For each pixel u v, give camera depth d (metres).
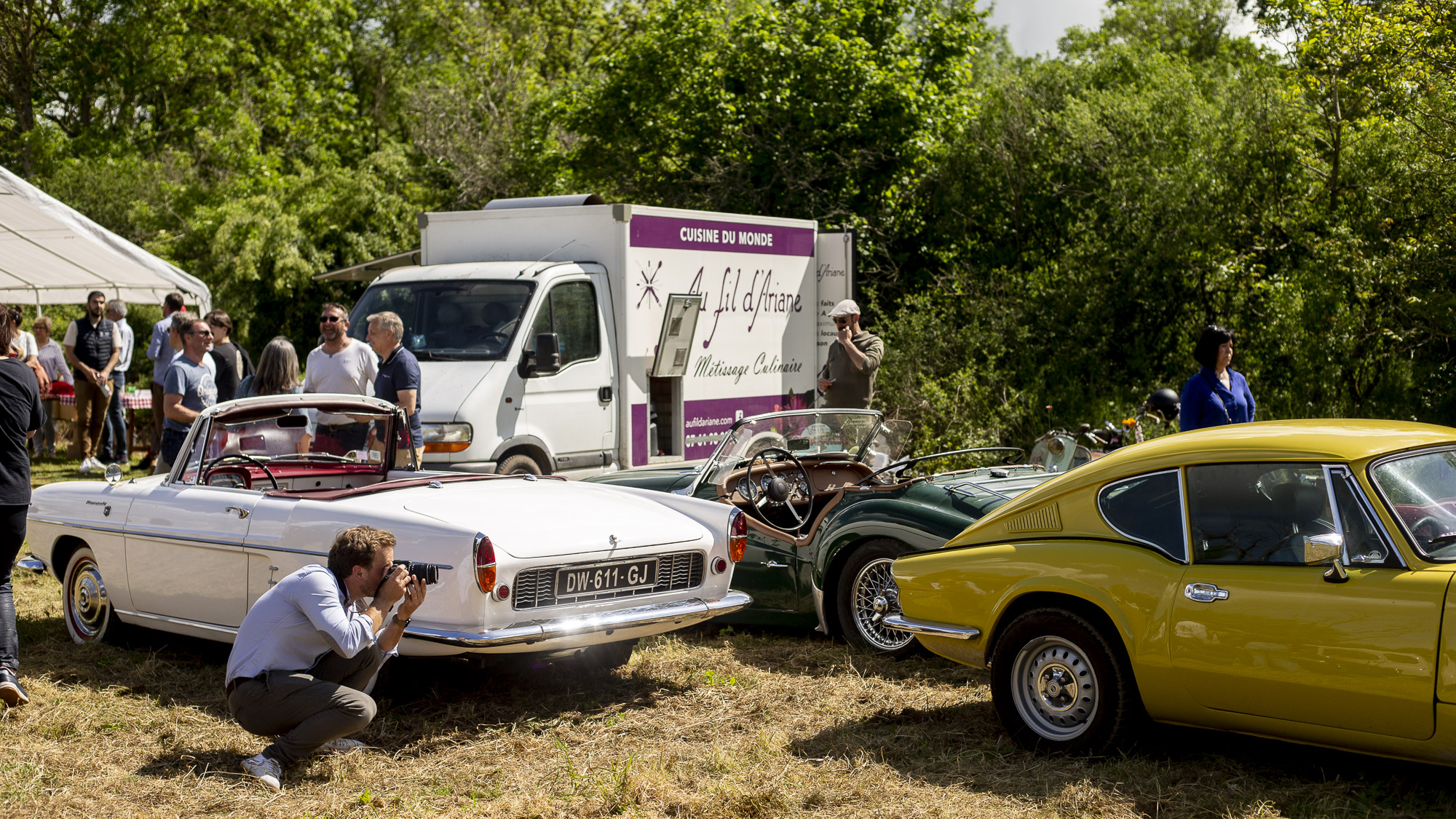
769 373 12.21
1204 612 4.42
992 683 5.10
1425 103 12.30
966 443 13.74
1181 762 4.75
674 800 4.45
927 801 4.44
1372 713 4.04
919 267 18.30
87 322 14.30
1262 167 14.73
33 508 7.00
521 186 24.86
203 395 8.82
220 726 5.38
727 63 19.31
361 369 8.43
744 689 6.03
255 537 5.68
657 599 5.63
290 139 34.09
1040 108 17.30
